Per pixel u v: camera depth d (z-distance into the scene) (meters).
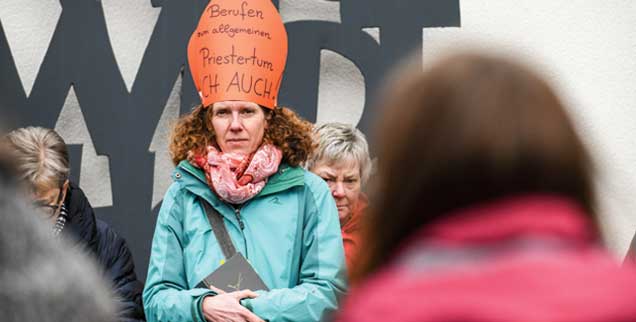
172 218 5.55
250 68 5.89
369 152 6.38
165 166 8.05
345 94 7.96
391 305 1.66
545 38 7.79
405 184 1.71
